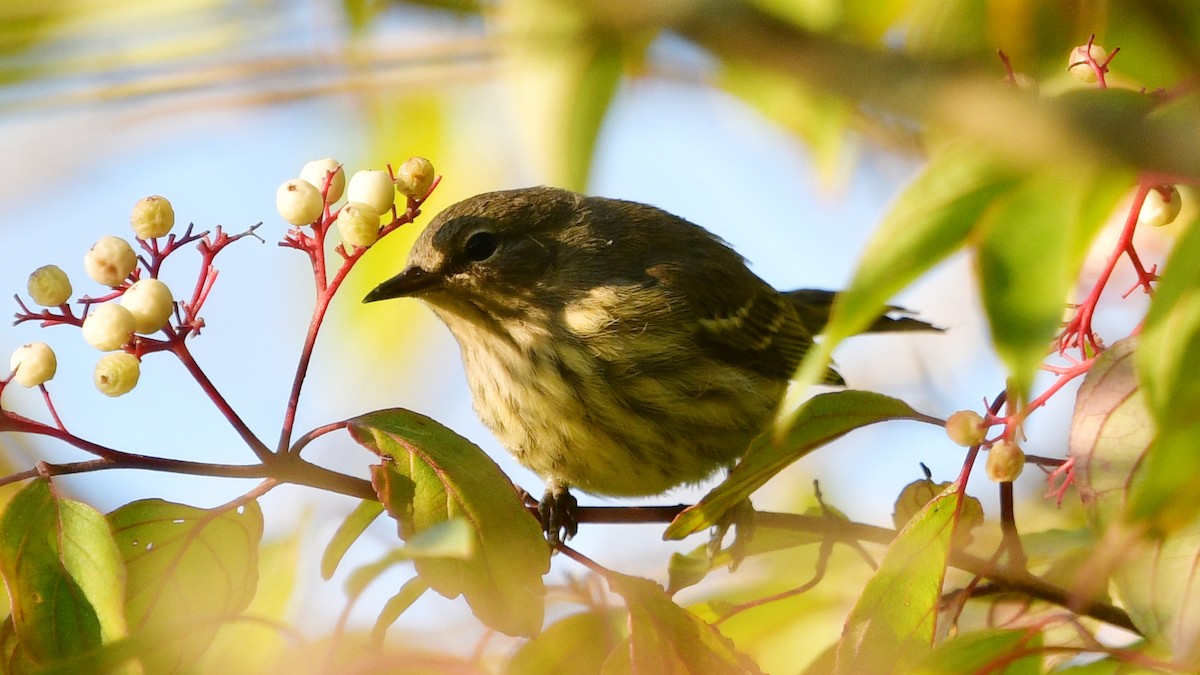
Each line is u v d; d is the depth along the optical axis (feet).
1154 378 7.64
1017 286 7.64
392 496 7.86
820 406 7.92
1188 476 7.66
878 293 7.64
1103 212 7.64
